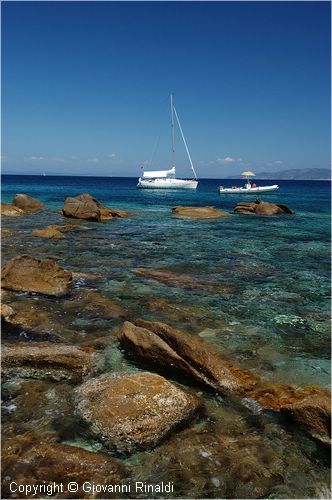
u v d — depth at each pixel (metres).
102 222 29.78
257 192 78.94
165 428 5.71
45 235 21.31
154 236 23.59
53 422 5.86
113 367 7.49
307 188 136.75
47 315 9.95
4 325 9.13
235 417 6.25
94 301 11.12
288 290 13.21
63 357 7.37
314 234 26.44
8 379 6.93
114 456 5.29
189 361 7.26
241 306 11.45
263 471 5.19
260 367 7.94
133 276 13.99
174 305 11.22
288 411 6.18
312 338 9.47
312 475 5.18
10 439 5.47
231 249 20.16
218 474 5.11
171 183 85.06
